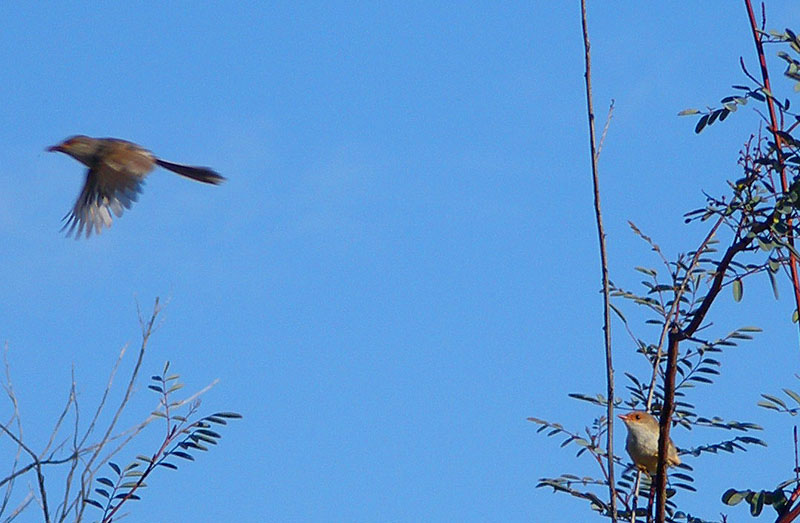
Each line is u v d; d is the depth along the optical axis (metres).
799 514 10.20
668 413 10.03
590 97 9.41
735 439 10.88
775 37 10.62
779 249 9.95
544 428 10.80
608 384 9.00
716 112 10.44
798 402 10.53
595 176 9.27
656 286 11.09
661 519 10.09
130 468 10.30
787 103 10.34
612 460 8.87
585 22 9.52
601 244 9.16
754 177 10.28
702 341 11.12
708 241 10.77
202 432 10.45
